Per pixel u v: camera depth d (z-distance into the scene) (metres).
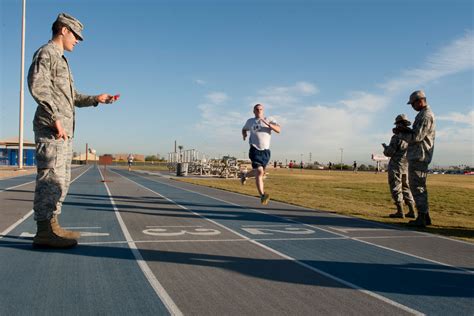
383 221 9.80
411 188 9.12
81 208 10.45
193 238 6.82
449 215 11.77
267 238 7.09
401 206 10.53
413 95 9.02
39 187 5.67
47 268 4.77
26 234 6.71
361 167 113.69
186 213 10.08
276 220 9.42
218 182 26.56
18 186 17.03
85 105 6.45
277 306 3.71
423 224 8.94
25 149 55.06
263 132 8.81
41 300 3.73
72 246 5.86
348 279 4.67
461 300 4.03
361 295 4.11
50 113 5.38
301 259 5.59
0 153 53.56
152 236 6.88
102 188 17.78
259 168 8.83
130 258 5.32
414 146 9.00
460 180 45.53
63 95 5.72
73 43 5.99
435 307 3.81
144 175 35.81
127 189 17.59
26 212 9.23
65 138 5.60
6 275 4.47
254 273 4.80
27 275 4.48
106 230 7.34
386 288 4.37
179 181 26.27
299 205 13.00
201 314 3.47
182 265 5.05
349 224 9.17
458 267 5.37
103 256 5.40
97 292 3.97
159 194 15.43
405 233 8.10
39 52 5.46
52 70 5.59
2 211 9.38
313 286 4.36
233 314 3.49
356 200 15.95
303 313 3.56
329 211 11.59
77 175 32.16
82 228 7.51
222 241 6.66
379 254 6.06
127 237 6.73
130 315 3.42
